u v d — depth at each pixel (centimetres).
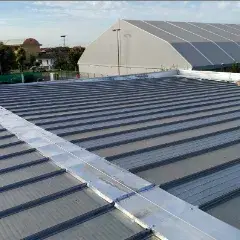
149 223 399
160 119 971
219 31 4884
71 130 844
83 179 522
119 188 488
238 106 1162
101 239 382
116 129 855
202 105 1188
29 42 9662
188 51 3809
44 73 5450
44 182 528
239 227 410
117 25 4581
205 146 698
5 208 448
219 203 468
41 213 437
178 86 1747
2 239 386
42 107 1178
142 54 4275
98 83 1911
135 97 1391
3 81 4325
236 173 568
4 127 863
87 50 5281
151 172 567
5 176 554
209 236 373
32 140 739
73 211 439
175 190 504
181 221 402
